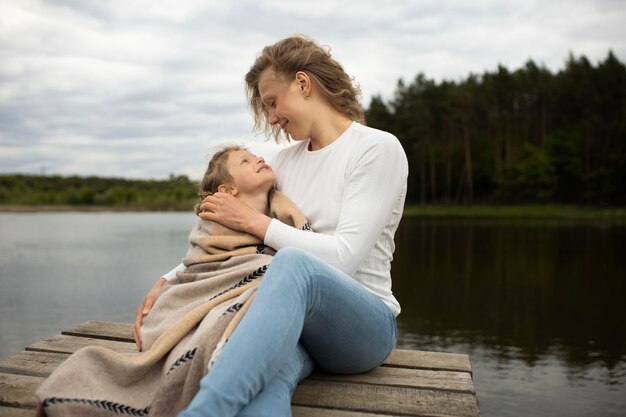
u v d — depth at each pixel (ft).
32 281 32.19
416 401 6.50
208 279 6.57
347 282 5.98
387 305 6.88
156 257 43.73
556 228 92.84
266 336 4.80
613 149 151.23
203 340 5.47
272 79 7.33
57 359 7.68
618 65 158.10
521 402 16.79
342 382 6.98
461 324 25.79
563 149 155.33
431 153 165.17
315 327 5.97
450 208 156.97
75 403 5.32
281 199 7.39
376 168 6.72
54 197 169.17
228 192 7.54
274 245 6.71
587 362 20.45
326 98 7.37
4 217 114.21
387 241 7.18
